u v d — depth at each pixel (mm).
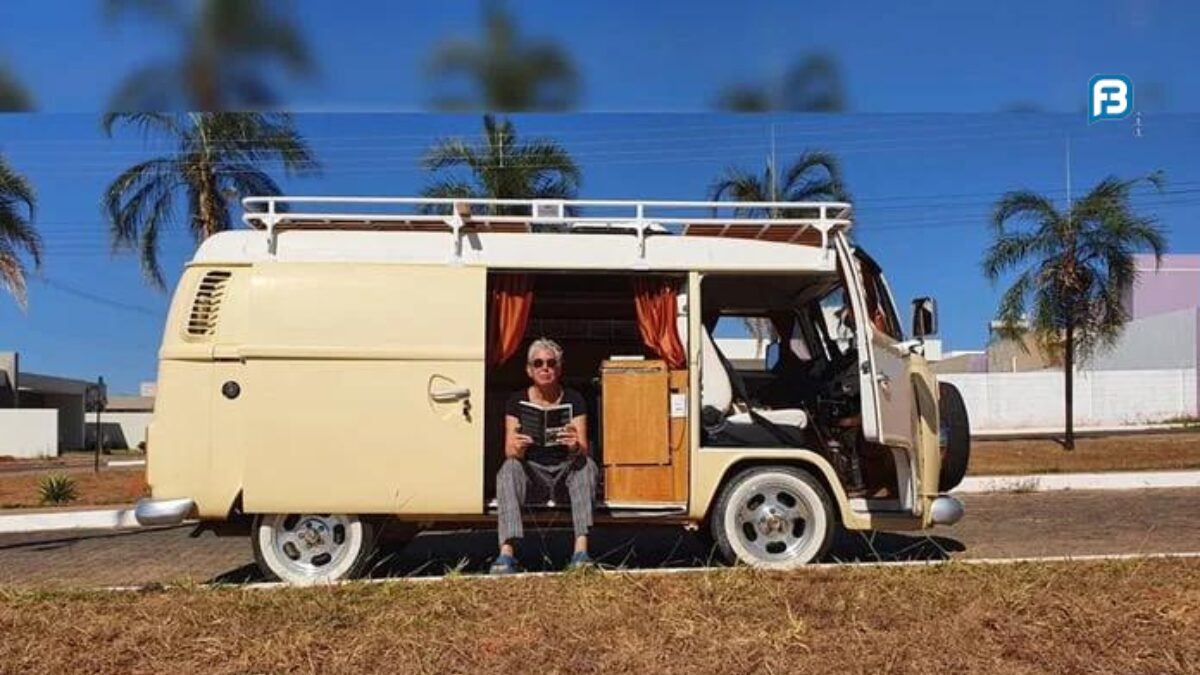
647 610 5742
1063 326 22391
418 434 7023
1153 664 5145
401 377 7047
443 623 5574
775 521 7340
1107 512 11516
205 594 6195
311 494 6957
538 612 5715
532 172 21781
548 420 7043
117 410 63719
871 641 5348
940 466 8391
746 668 5055
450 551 9125
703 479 7273
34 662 5156
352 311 7066
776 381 8883
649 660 5137
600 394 7883
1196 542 9180
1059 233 22078
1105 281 22234
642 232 7402
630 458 7266
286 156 20594
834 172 23719
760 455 7320
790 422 7930
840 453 8023
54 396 56031
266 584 6668
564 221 7293
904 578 6355
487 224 7473
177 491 6926
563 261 7293
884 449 7773
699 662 5117
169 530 11711
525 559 8602
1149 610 5730
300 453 6965
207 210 20719
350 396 7008
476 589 6168
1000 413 35688
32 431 42156
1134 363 41531
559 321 8633
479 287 7176
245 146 20531
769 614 5680
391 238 7227
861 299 7328
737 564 7066
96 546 10305
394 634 5426
